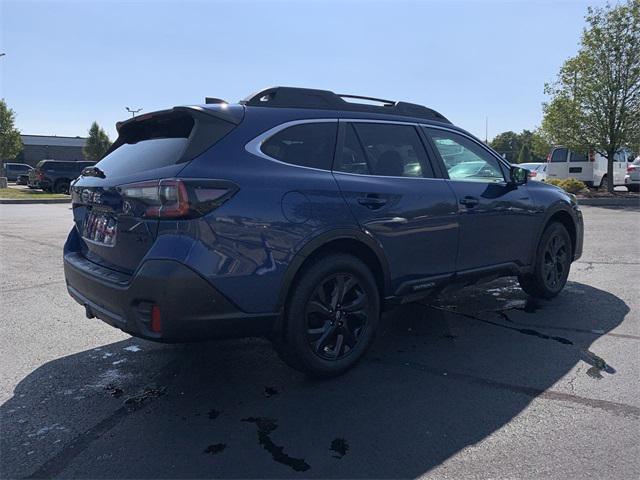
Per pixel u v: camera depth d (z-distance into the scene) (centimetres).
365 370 388
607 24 1644
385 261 389
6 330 482
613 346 429
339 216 356
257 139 341
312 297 351
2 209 1777
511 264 503
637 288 610
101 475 262
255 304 321
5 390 359
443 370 386
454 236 438
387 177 400
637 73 1611
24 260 812
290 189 337
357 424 309
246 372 388
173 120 358
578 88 1711
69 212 1650
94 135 5778
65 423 314
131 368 396
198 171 308
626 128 1680
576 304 551
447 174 447
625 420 310
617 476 256
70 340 457
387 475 260
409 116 444
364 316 384
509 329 476
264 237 321
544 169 2538
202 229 301
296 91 382
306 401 339
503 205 482
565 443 286
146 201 312
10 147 3934
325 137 376
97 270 351
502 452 278
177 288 294
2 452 283
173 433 301
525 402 334
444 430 301
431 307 550
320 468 266
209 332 310
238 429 305
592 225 1123
